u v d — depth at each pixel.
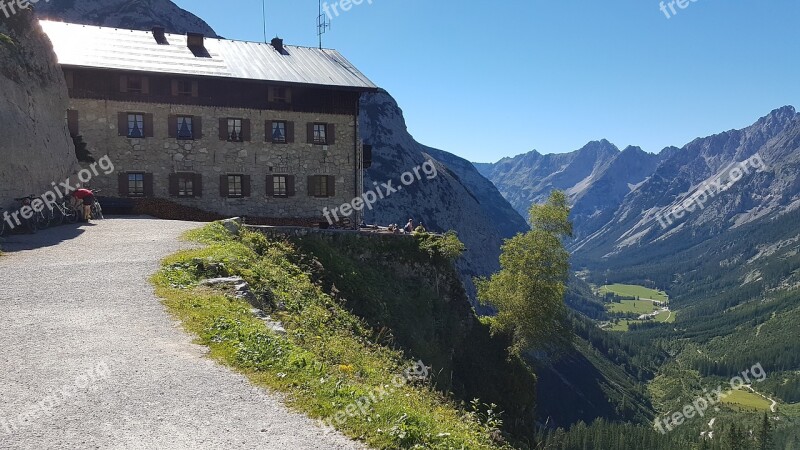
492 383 33.38
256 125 40.06
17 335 11.46
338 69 44.84
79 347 10.83
